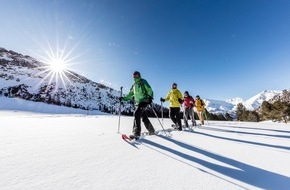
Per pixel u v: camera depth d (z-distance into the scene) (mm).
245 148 4938
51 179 2643
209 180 2822
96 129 7891
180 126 8664
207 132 8070
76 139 5398
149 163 3518
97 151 4172
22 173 2799
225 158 3988
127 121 13375
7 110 31188
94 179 2709
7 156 3553
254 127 10508
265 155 4258
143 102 6340
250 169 3334
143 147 4770
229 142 5738
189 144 5332
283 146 5227
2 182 2482
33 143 4688
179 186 2584
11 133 6137
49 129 7477
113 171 3045
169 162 3623
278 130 8961
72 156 3727
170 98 9000
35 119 13086
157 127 9883
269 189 2576
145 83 6426
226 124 13023
